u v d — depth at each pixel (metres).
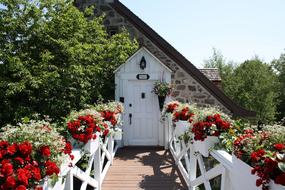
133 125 8.39
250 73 29.36
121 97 8.25
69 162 3.10
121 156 7.38
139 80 8.30
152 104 8.37
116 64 8.45
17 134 2.60
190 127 4.58
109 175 6.01
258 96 28.64
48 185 2.54
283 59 33.50
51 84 6.87
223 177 3.33
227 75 31.69
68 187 3.28
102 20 9.02
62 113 7.23
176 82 8.96
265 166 2.11
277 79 32.06
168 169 6.39
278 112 30.20
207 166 5.25
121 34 8.67
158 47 9.10
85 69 7.54
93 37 8.52
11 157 2.34
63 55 7.38
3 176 2.05
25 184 2.10
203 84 8.84
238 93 29.36
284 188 1.94
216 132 3.86
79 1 9.62
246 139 2.69
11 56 6.64
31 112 6.78
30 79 6.48
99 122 4.73
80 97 7.51
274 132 2.62
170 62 9.03
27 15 6.95
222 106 8.91
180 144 6.35
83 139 3.93
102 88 8.34
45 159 2.54
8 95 6.55
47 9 7.23
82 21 7.72
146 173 6.12
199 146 4.27
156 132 8.40
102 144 5.30
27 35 7.06
